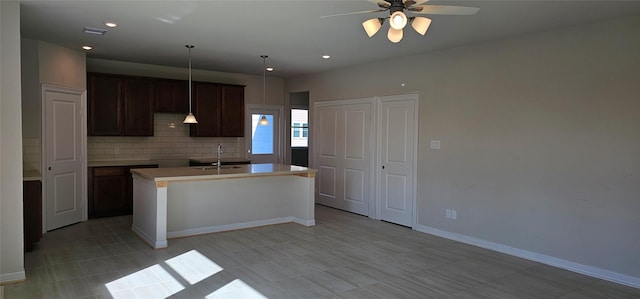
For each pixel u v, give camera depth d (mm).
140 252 4633
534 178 4586
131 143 6934
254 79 8156
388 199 6367
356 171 6941
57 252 4574
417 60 5852
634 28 3840
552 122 4422
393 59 6191
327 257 4570
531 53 4582
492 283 3887
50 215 5457
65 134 5691
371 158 6621
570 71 4270
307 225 6004
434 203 5664
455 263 4445
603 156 4059
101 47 5590
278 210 6168
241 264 4289
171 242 5066
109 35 4891
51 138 5445
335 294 3557
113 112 6391
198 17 4109
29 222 4539
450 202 5453
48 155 5395
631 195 3893
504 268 4312
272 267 4215
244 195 5820
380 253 4754
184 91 7121
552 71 4414
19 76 3645
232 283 3766
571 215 4297
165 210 4793
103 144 6688
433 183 5668
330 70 7375
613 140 3988
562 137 4348
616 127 3965
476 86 5125
